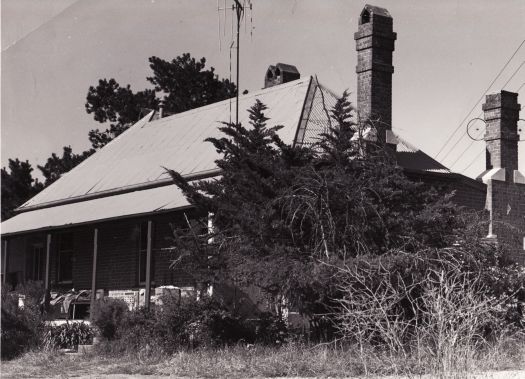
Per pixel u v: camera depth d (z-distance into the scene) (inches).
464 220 637.9
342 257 606.5
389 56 835.4
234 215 645.3
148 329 657.6
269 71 1085.8
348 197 612.1
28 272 1145.4
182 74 1681.8
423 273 546.3
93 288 866.1
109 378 516.1
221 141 692.7
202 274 651.5
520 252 856.3
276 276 588.7
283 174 639.1
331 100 896.9
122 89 1686.8
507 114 931.3
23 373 572.4
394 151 812.0
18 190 1518.2
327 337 605.3
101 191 1016.2
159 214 820.6
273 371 500.7
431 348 438.6
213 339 638.5
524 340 554.9
